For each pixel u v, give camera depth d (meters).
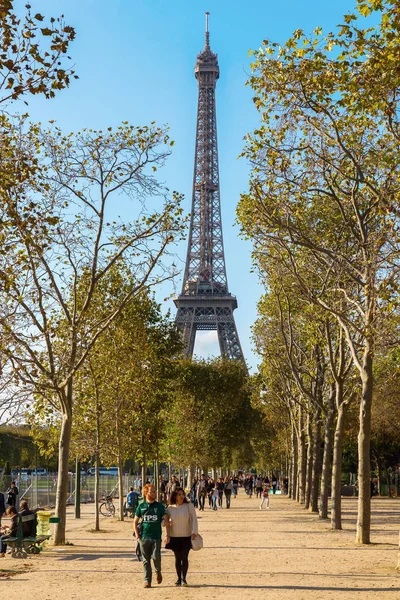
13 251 28.67
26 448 95.38
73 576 23.91
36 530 33.16
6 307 29.03
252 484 123.50
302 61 26.12
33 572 25.03
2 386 30.38
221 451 115.69
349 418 90.88
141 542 21.53
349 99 23.83
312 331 45.62
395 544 33.06
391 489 105.31
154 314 67.00
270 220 32.31
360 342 37.44
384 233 25.84
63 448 35.06
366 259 30.64
